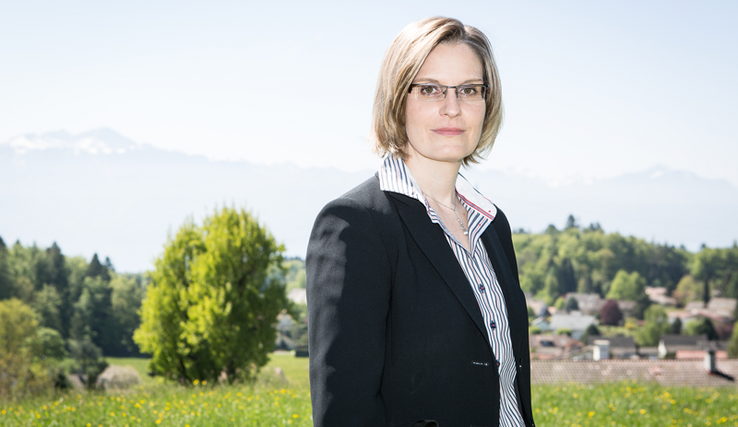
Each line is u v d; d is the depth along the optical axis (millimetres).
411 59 1201
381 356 1026
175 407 6461
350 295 1023
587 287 106250
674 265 106438
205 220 20859
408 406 1059
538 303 106000
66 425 5621
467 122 1228
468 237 1314
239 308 19344
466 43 1236
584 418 6871
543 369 24641
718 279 104000
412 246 1128
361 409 968
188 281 20156
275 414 5809
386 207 1137
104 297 72125
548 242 111938
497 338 1202
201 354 19297
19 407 6930
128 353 71375
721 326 91312
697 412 7766
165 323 19594
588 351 79875
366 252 1062
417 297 1094
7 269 70375
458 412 1081
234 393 7883
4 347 42031
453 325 1096
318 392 983
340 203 1104
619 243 109875
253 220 20328
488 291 1231
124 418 5836
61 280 73250
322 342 1008
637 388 9961
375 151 1311
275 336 20266
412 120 1234
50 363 49656
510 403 1256
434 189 1294
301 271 89250
